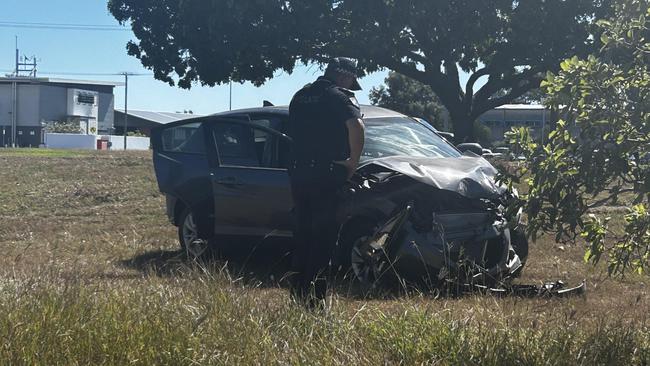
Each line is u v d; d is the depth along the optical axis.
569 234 5.48
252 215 9.09
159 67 30.70
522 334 5.18
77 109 79.44
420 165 8.28
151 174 21.89
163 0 30.17
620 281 8.55
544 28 26.53
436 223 7.82
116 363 4.83
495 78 30.94
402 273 7.78
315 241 6.07
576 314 6.17
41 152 38.44
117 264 9.23
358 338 5.18
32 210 16.23
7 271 7.22
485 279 7.73
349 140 5.96
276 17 27.62
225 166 9.30
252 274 8.55
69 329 5.07
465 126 31.39
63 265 7.71
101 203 17.17
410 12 27.02
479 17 27.22
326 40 28.11
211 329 5.14
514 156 5.20
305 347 5.00
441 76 30.34
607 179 5.01
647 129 4.88
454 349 4.92
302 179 6.03
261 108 9.59
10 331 4.98
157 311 5.35
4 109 76.69
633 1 5.17
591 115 4.98
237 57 29.36
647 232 5.21
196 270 6.56
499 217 7.74
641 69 5.05
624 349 5.04
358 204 8.00
